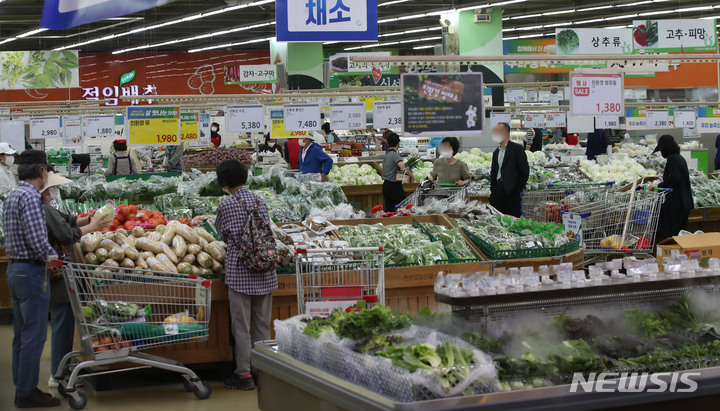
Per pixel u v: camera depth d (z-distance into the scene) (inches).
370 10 283.6
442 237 260.2
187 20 1003.9
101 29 1041.5
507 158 353.4
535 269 248.7
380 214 315.3
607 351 148.8
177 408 210.4
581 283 155.0
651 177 331.9
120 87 1403.8
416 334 141.9
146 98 374.0
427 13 900.6
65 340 227.3
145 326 205.9
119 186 343.6
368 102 563.8
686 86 813.9
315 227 258.8
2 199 320.8
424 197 350.3
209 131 630.5
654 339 154.1
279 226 265.0
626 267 161.5
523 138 665.6
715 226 398.6
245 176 222.1
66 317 226.2
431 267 237.3
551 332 151.7
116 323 203.3
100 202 336.8
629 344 150.3
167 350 228.2
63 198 343.3
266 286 219.1
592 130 546.0
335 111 403.9
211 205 317.4
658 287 161.5
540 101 689.0
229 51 1453.0
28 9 877.8
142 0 301.9
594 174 452.8
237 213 216.5
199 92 1438.2
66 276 202.5
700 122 525.0
